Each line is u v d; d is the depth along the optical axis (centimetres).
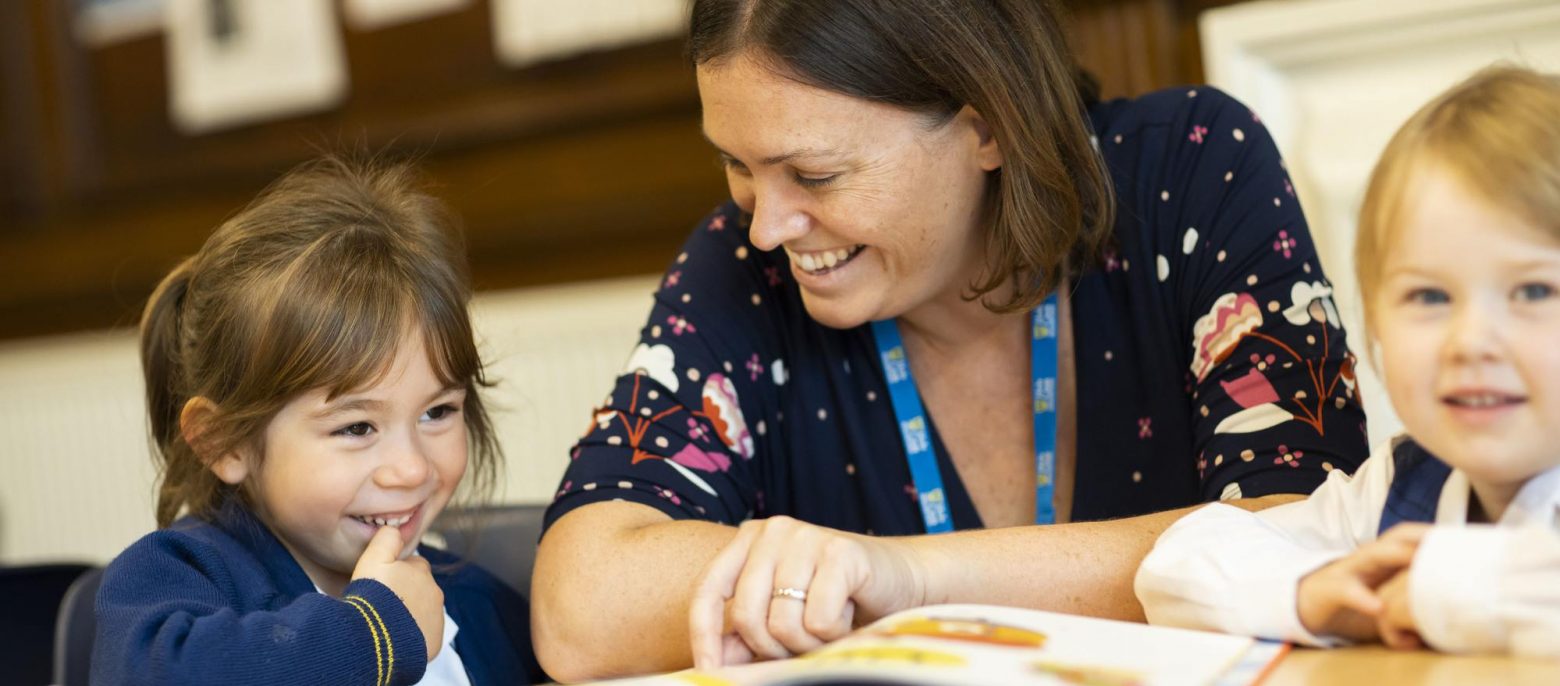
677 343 139
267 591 123
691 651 111
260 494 132
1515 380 77
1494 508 87
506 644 142
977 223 131
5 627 171
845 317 129
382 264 131
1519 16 213
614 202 317
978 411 142
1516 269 76
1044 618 90
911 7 119
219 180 367
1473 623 76
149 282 382
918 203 123
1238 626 87
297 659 107
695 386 137
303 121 353
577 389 313
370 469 128
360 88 345
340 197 144
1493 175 76
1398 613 80
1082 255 135
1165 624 93
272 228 137
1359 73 229
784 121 118
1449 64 222
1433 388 79
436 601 121
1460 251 77
